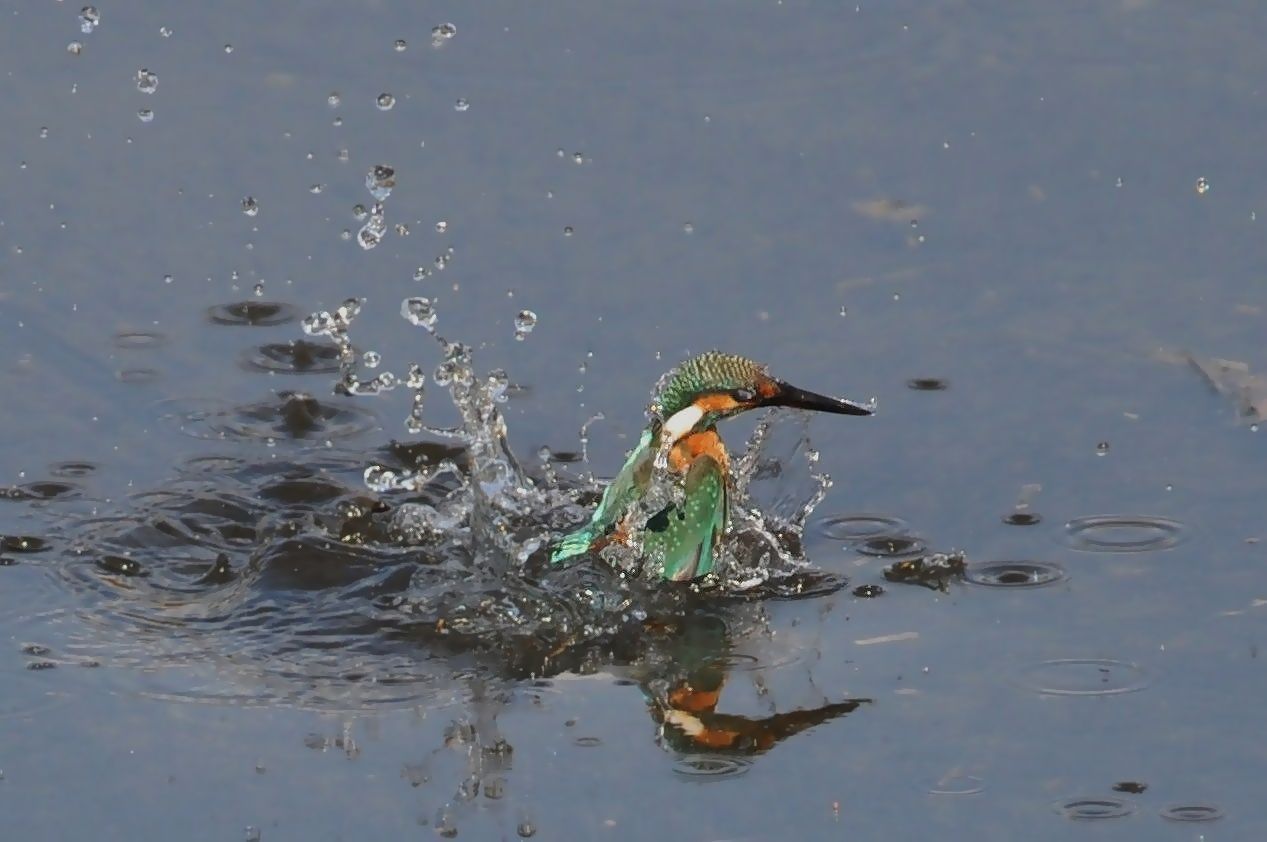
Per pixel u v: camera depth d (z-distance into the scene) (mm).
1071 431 12312
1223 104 15977
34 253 14383
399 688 9898
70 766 9039
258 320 13859
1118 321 13469
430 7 17609
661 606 10797
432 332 13180
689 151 15695
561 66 16766
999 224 14672
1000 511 11547
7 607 10602
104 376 13180
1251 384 12609
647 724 9508
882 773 9008
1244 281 13820
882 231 14672
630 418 12773
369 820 8648
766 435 12453
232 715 9531
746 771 9055
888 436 12422
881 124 15961
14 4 17391
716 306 13852
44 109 15992
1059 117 15945
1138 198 14867
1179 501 11484
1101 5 17578
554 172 15438
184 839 8484
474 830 8570
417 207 15016
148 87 16266
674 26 17406
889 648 10195
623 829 8570
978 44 17031
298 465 12336
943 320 13609
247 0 17672
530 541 11422
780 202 15062
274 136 15797
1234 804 8695
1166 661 9898
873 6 17672
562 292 14062
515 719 9578
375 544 11469
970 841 8461
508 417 12781
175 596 10852
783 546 11367
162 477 12117
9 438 12438
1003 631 10297
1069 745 9188
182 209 14961
